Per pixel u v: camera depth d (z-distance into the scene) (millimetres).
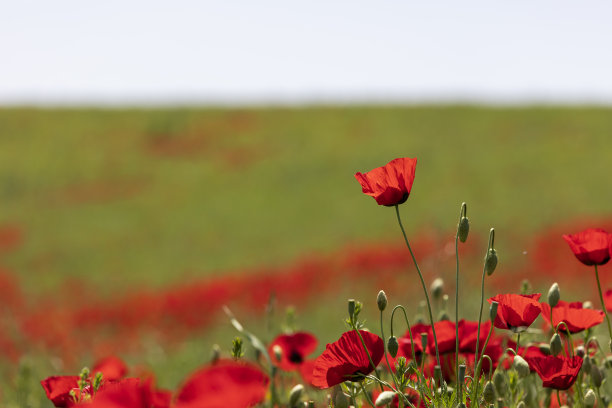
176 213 29469
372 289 12094
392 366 1968
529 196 27312
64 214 29703
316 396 2334
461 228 1566
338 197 30062
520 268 11883
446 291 5660
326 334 6996
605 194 26656
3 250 24469
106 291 18531
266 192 32062
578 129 38781
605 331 3293
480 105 45625
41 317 11359
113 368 2541
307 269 14531
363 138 40500
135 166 37219
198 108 46594
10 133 42500
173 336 10016
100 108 47531
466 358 1972
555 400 2025
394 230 23750
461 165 33625
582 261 1936
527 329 1816
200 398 935
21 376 3527
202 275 19797
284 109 46781
